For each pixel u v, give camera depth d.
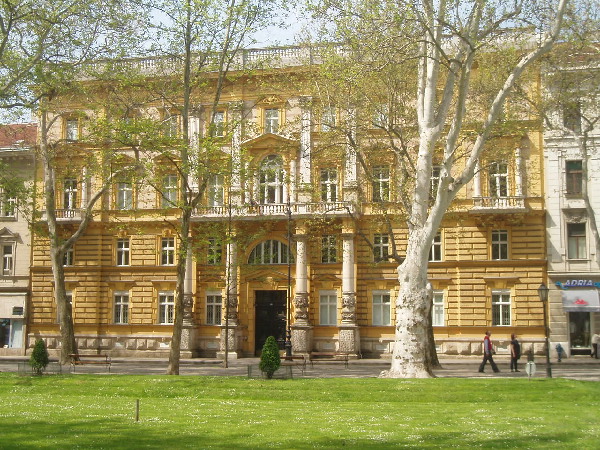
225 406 19.97
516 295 44.47
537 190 44.66
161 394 23.47
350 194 43.94
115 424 16.19
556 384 23.39
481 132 26.41
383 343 45.75
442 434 14.95
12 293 50.69
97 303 49.28
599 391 22.28
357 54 25.39
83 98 40.22
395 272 45.97
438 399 21.72
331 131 33.53
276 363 25.58
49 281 50.34
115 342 48.91
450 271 45.50
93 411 18.55
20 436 14.58
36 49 29.41
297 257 46.19
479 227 45.16
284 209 46.22
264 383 24.34
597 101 34.78
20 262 51.09
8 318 50.53
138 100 35.06
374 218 41.47
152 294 48.84
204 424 16.27
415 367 26.06
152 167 30.34
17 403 20.66
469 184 45.44
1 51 27.36
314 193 37.06
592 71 34.16
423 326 26.44
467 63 24.70
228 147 45.62
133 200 47.44
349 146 33.84
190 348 47.19
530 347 43.81
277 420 16.97
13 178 37.31
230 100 47.97
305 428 15.73
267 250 48.00
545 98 35.94
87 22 29.95
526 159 44.94
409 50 25.67
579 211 44.09
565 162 44.56
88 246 49.75
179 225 48.09
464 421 16.80
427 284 26.81
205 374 32.50
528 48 37.22
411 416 17.75
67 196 51.19
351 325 45.25
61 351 37.97
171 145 29.48
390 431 15.34
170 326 48.31
